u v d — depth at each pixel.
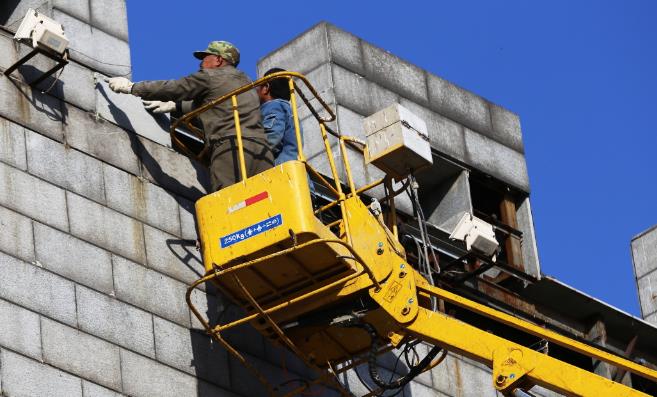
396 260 15.27
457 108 21.80
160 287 15.33
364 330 15.29
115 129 15.90
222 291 14.94
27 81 15.47
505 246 21.30
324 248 14.50
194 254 15.86
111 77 16.16
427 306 15.61
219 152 15.34
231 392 15.39
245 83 15.80
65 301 14.50
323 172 19.84
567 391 14.88
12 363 13.82
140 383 14.64
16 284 14.25
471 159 21.45
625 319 21.56
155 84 15.66
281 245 14.43
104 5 16.64
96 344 14.49
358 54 20.98
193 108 16.05
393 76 21.27
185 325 15.34
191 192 16.22
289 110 16.05
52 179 15.09
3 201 14.60
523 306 20.83
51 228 14.79
